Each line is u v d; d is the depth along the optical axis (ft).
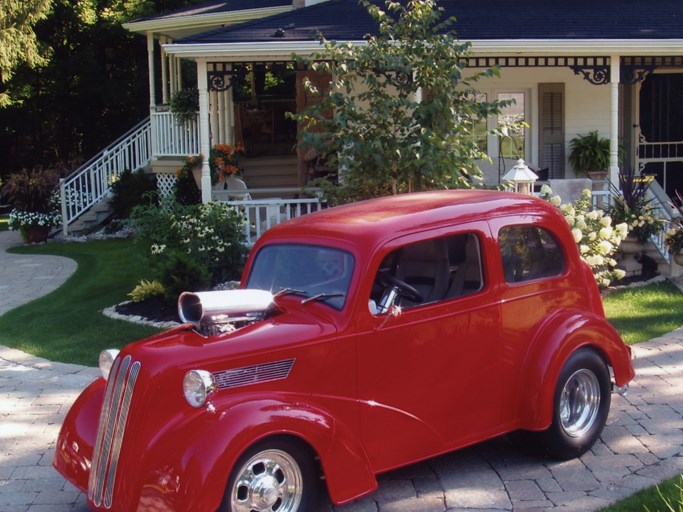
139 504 14.56
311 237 18.01
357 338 16.37
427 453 17.34
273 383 15.66
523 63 45.80
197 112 59.98
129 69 95.40
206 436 14.47
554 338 18.57
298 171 56.24
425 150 27.37
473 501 17.21
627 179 40.37
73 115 95.35
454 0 53.31
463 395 17.71
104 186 66.74
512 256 18.70
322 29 44.04
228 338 15.78
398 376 16.85
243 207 43.57
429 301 17.52
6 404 24.84
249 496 15.03
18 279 47.09
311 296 17.31
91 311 37.14
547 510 16.62
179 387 15.14
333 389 16.15
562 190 42.63
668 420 21.54
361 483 15.88
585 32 43.96
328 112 50.80
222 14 61.21
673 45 42.93
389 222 17.48
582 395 19.47
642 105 55.16
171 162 62.13
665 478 17.84
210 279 35.91
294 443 15.39
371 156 28.19
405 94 29.40
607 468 18.66
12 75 87.76
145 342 16.11
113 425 15.34
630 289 37.29
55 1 87.71
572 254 19.94
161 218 39.17
